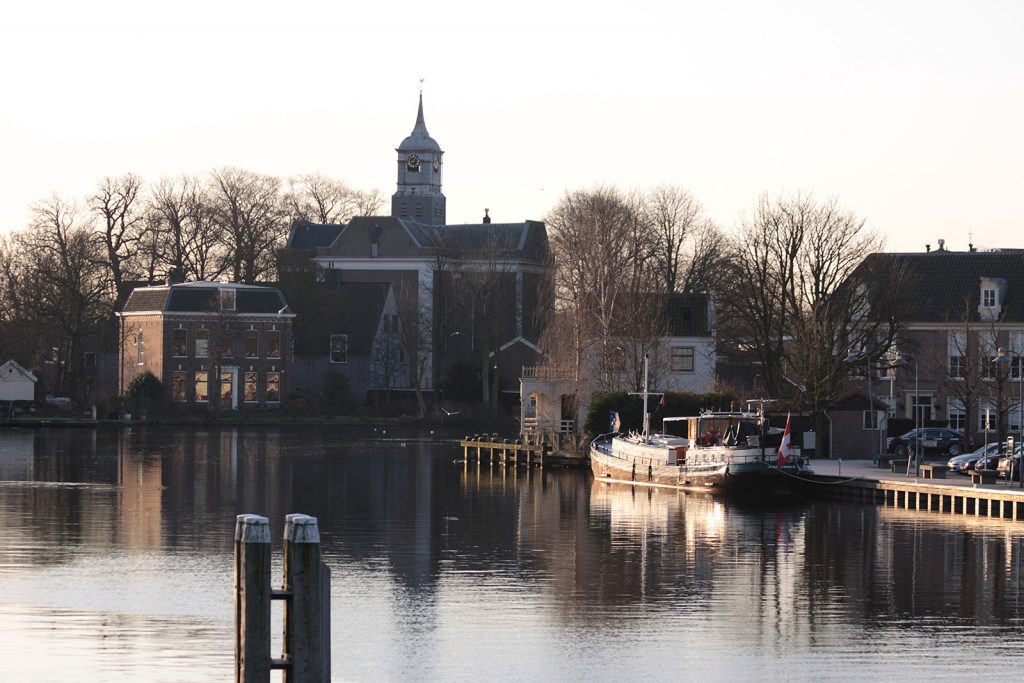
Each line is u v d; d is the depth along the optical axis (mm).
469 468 117938
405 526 78375
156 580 59219
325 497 92750
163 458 122188
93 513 81625
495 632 50969
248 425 177125
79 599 55062
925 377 129875
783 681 44844
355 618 52812
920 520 80625
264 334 186250
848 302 114312
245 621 29203
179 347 183875
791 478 92438
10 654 46312
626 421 117250
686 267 183000
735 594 58406
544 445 117688
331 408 186250
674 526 78688
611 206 145500
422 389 196875
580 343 124188
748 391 134625
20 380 175625
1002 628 52469
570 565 65000
